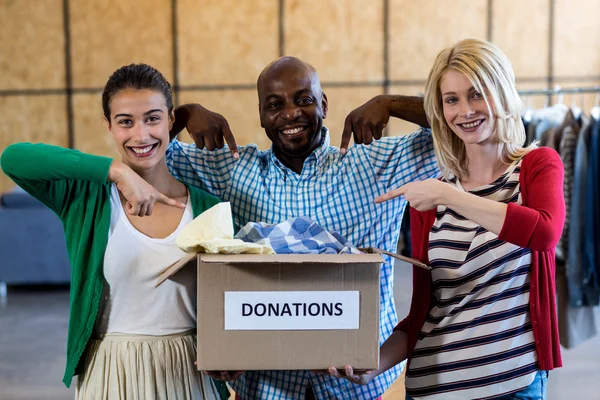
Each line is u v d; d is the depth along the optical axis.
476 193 1.39
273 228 1.40
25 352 3.70
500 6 6.43
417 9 6.45
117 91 1.42
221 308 1.25
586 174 3.06
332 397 1.61
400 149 1.65
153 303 1.42
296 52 6.51
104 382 1.41
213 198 1.53
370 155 1.66
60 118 6.55
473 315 1.35
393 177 1.65
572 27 6.45
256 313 1.25
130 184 1.30
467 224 1.37
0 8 6.39
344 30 6.48
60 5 6.39
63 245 4.91
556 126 3.32
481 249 1.34
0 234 4.86
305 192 1.63
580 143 3.05
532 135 3.32
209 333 1.25
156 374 1.40
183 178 1.68
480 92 1.33
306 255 1.23
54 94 6.52
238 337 1.25
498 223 1.22
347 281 1.25
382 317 1.65
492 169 1.42
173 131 1.66
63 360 3.57
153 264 1.41
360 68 6.53
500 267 1.34
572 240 3.06
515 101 1.36
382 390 1.66
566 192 3.10
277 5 6.44
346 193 1.64
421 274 1.44
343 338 1.26
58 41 6.45
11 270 4.91
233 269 1.24
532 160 1.34
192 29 6.45
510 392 1.33
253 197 1.64
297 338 1.26
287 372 1.60
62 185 1.45
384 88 6.55
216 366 1.26
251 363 1.26
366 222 1.65
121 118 1.42
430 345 1.41
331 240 1.40
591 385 3.20
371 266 1.25
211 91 6.54
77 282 1.41
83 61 6.48
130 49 6.47
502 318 1.34
